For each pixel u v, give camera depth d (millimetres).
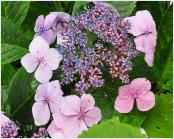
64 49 543
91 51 537
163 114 549
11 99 583
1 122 539
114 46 547
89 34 556
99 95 555
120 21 554
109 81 557
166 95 555
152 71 564
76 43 541
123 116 550
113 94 555
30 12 667
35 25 601
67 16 586
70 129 533
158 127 547
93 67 557
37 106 545
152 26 560
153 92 572
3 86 613
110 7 566
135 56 547
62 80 549
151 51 551
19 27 644
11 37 609
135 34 554
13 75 636
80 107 535
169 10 551
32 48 551
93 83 534
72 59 538
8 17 652
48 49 547
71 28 554
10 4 655
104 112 550
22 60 548
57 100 543
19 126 570
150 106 545
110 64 538
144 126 552
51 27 589
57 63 542
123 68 540
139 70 565
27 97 579
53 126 537
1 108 582
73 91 559
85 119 537
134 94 549
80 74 536
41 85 545
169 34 554
